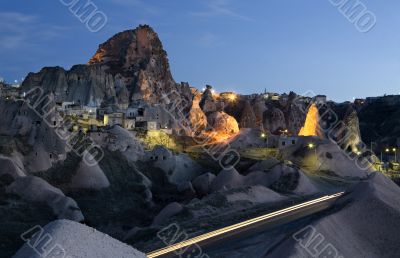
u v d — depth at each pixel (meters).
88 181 81.31
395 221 42.88
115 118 120.50
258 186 71.44
